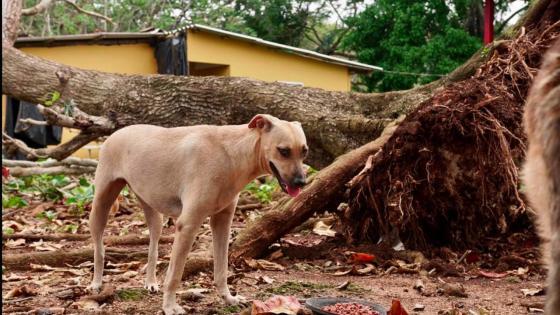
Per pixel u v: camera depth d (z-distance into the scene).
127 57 17.31
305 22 32.12
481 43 23.97
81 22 30.72
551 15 6.84
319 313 3.71
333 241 6.20
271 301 3.91
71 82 9.10
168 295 3.94
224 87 8.60
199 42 17.44
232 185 4.02
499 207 5.79
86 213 8.60
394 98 8.30
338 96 8.52
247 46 18.23
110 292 4.29
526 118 2.49
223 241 4.23
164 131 4.21
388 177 5.80
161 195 4.13
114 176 4.38
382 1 25.62
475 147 5.62
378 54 25.53
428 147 5.68
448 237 5.97
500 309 4.21
